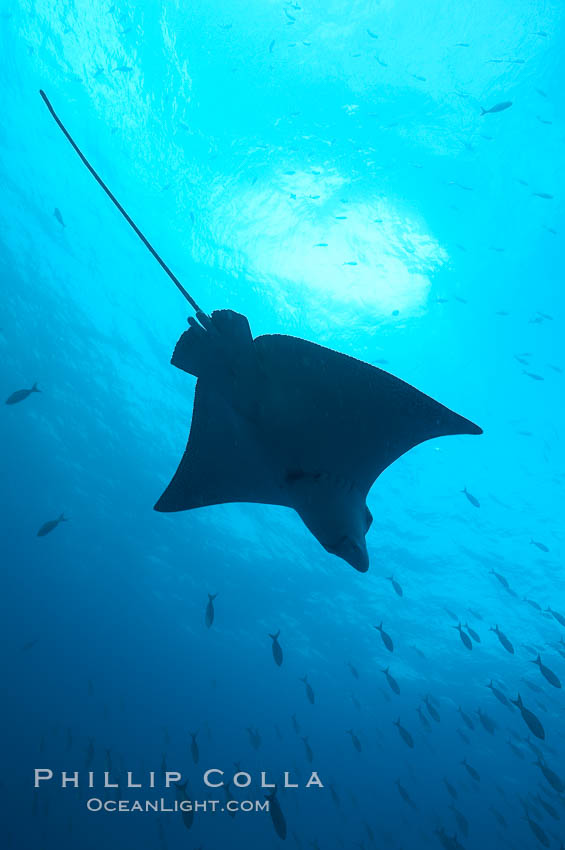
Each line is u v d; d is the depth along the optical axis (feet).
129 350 54.13
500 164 43.11
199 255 47.14
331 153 42.70
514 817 58.13
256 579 63.93
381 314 47.57
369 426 9.94
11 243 50.96
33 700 71.92
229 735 69.46
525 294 47.67
